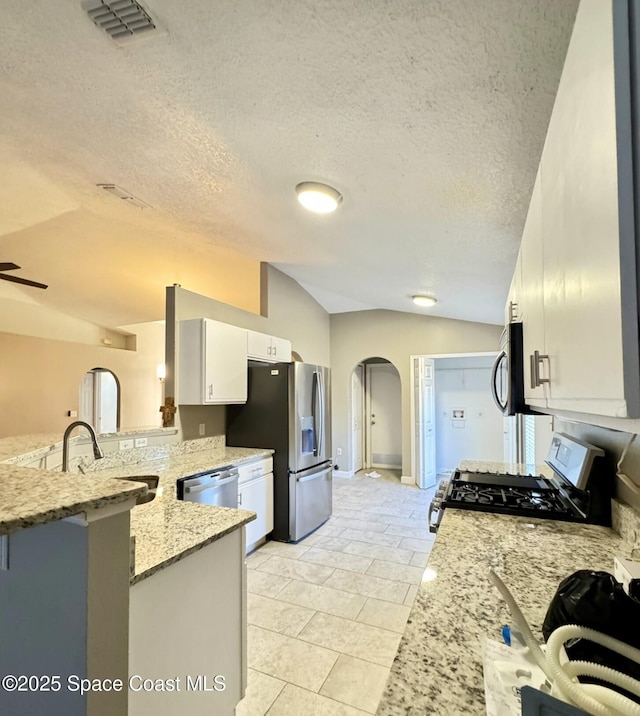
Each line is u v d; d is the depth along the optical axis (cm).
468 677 71
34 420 596
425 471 565
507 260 256
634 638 61
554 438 226
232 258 428
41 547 84
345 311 637
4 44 130
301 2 95
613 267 52
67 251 428
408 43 101
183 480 266
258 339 404
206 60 124
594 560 122
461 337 568
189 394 335
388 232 244
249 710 169
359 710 169
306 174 190
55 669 81
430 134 138
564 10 84
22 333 616
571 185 72
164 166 215
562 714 48
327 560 320
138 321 728
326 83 123
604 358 56
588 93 62
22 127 188
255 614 242
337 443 636
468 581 108
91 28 118
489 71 106
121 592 84
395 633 222
